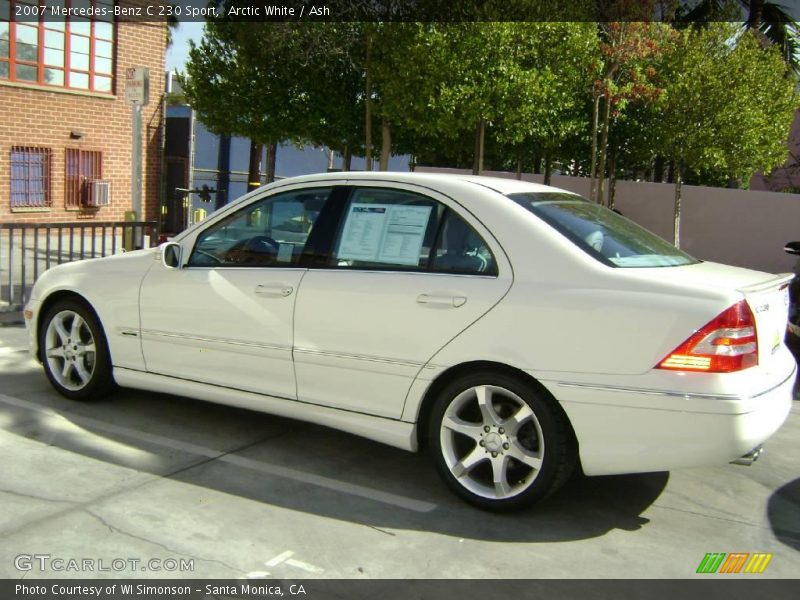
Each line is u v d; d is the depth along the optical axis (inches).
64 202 653.9
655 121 535.8
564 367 154.6
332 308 179.6
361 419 179.0
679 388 146.5
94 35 665.6
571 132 521.0
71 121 653.3
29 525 150.9
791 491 189.3
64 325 228.5
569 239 163.9
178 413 223.5
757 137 512.7
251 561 142.6
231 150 872.3
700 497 183.0
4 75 609.3
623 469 153.6
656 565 149.1
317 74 507.5
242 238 199.3
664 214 629.3
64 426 207.3
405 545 151.9
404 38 428.1
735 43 520.4
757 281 162.9
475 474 174.7
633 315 150.9
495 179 190.4
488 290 163.6
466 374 165.9
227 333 194.9
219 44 532.1
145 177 713.0
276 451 198.8
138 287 210.2
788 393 163.6
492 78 426.6
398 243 177.9
